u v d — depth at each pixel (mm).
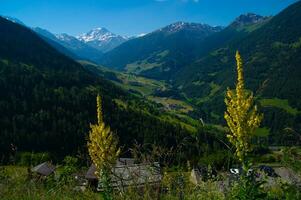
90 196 9633
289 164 8820
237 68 9430
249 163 8828
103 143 10547
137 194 8594
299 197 8445
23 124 145250
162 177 8742
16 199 11164
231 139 9250
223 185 8812
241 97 9234
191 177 8984
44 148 131750
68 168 12148
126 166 8945
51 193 11203
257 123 9125
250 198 8305
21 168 13164
